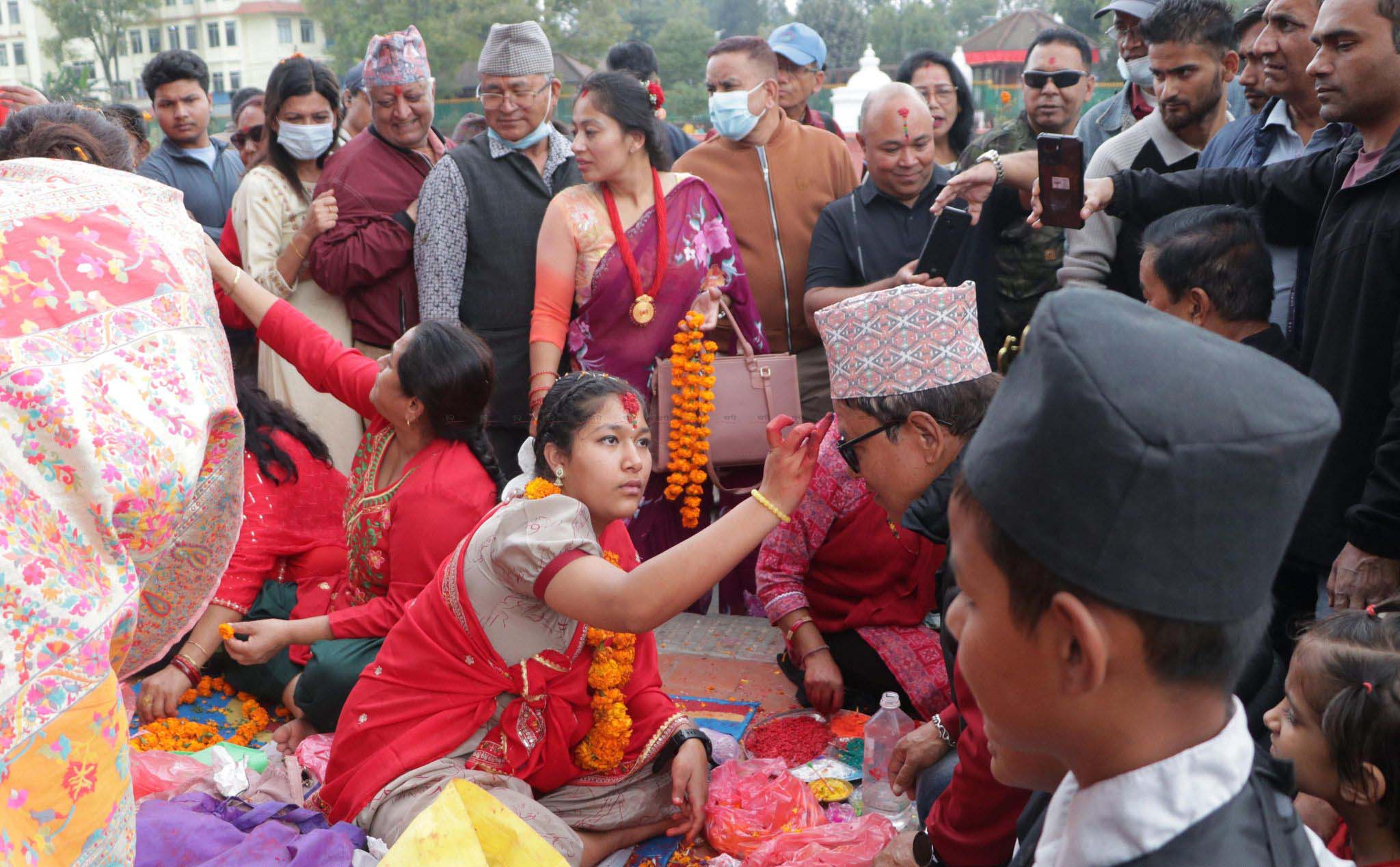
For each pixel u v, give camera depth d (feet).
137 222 5.09
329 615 10.51
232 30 194.70
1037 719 2.96
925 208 14.37
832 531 10.77
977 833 6.54
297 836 7.66
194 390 4.89
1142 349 2.64
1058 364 2.63
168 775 9.31
